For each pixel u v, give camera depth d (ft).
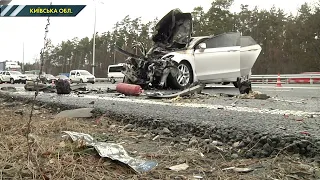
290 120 10.54
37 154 7.22
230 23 142.10
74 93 26.86
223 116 11.68
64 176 6.09
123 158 7.23
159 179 6.27
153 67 27.45
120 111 13.48
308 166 6.62
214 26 135.85
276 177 6.20
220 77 28.22
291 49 139.33
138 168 6.75
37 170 6.23
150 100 19.38
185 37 30.50
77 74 104.27
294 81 57.72
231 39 27.94
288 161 7.04
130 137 10.19
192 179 6.26
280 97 20.85
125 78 29.53
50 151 7.45
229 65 27.45
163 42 31.73
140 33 175.11
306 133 8.17
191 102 17.84
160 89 28.78
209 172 6.72
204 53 28.96
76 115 13.79
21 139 8.61
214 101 18.16
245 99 19.21
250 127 9.25
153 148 8.77
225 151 8.23
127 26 184.55
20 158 6.90
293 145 7.52
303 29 128.77
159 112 13.02
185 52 29.58
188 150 8.49
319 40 124.88
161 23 30.45
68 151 7.62
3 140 8.45
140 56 29.43
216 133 9.37
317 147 7.22
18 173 6.07
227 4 140.67
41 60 6.79
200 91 23.20
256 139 8.23
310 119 10.75
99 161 7.11
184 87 28.78
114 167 6.86
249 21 155.43
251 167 6.89
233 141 8.75
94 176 6.24
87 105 16.07
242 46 26.81
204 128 9.80
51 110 16.81
